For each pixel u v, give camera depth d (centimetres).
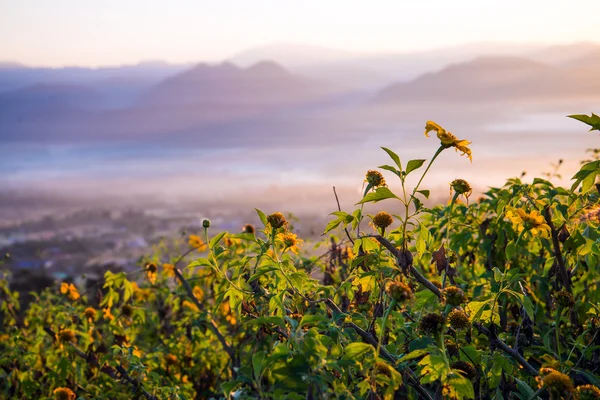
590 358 289
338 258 372
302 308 301
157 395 375
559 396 206
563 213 325
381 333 205
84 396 428
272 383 200
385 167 239
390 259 275
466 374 240
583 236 302
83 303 614
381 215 278
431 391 266
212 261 292
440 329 214
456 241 373
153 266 538
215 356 493
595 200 322
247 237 285
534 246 373
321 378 189
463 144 237
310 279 307
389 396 208
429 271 416
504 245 356
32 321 518
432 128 243
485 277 331
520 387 241
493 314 266
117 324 493
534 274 367
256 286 298
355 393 228
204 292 552
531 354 299
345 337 240
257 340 366
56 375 434
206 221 291
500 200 346
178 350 502
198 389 476
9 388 476
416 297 265
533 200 318
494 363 252
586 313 295
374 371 205
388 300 292
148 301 593
